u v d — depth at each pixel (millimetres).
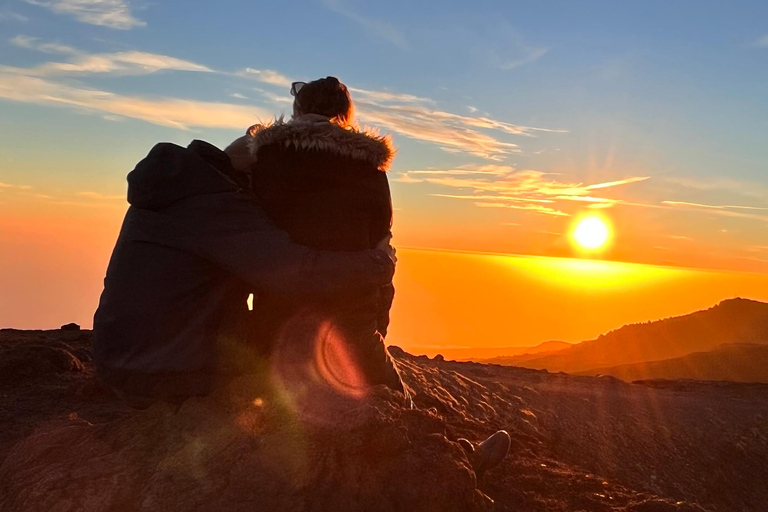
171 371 3271
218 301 3357
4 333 9250
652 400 7816
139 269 3277
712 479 6016
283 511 2975
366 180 3498
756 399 8922
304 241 3430
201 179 3334
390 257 3523
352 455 3166
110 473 3203
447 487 3121
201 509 2963
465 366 9500
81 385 6113
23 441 3805
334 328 3465
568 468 4551
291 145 3422
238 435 3254
